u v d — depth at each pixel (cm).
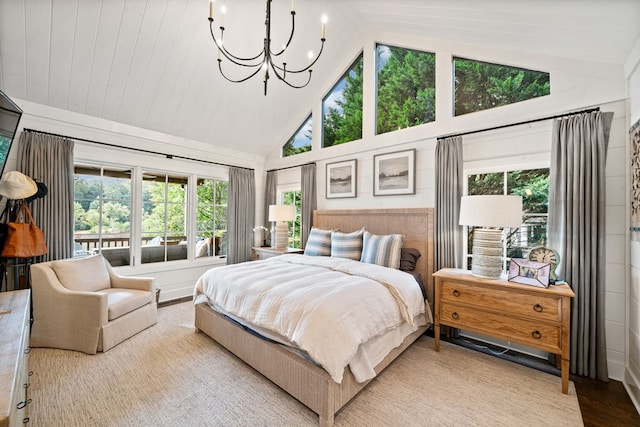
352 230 384
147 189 401
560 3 175
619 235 215
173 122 394
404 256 309
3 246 257
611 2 158
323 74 429
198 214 454
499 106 283
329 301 181
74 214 332
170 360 230
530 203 265
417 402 182
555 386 202
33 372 209
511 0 193
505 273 264
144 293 296
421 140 332
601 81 225
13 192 255
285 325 182
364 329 181
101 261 306
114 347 251
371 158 379
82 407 172
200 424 161
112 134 355
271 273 251
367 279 234
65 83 296
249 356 213
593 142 219
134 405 175
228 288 239
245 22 317
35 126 300
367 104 384
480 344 271
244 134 470
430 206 324
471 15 237
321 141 446
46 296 247
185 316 334
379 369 202
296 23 343
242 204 488
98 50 283
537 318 207
